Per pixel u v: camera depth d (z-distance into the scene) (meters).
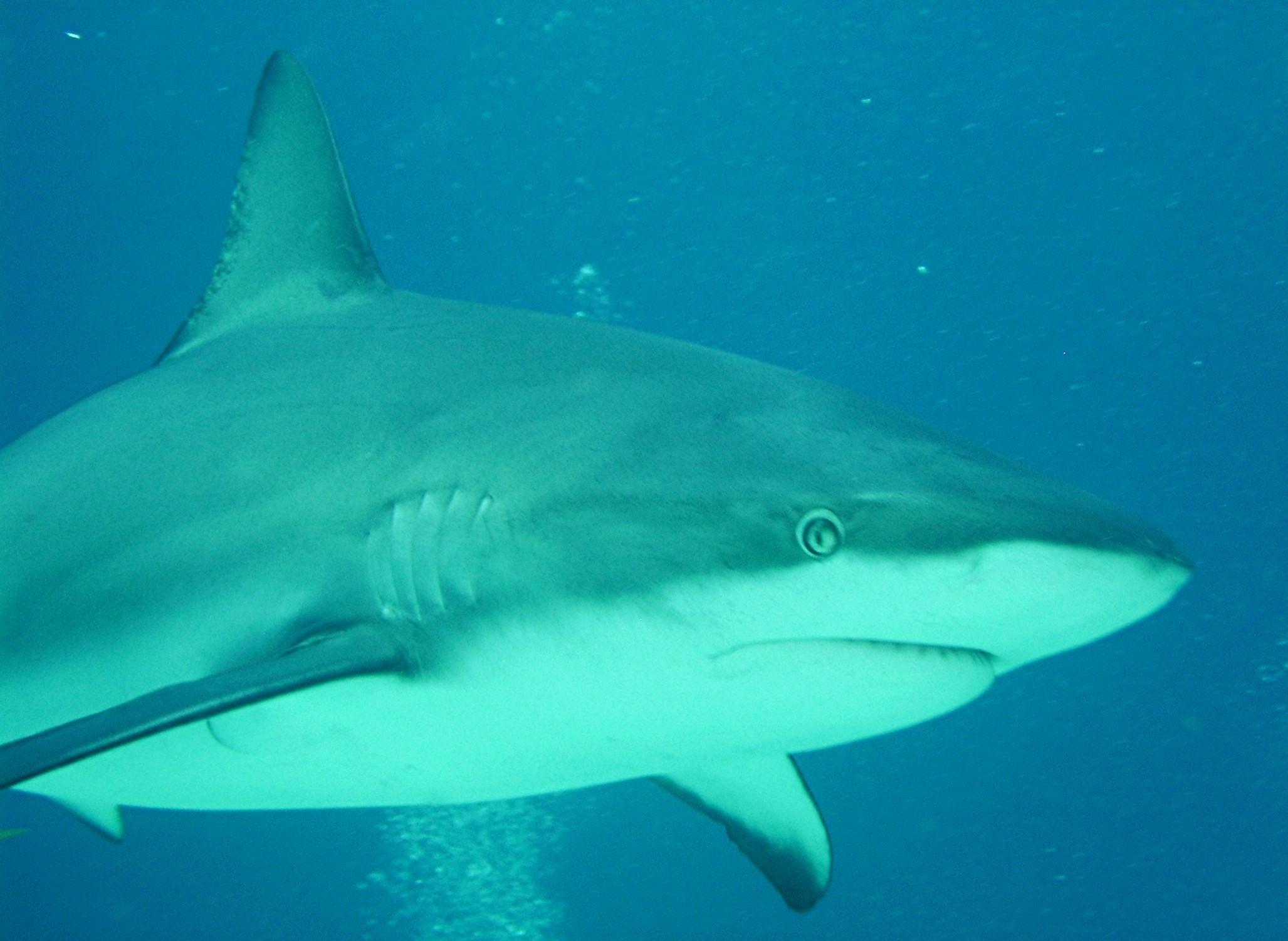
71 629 2.10
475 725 1.90
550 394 1.95
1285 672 13.44
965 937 11.97
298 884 11.38
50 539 2.16
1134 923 12.21
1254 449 15.71
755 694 1.74
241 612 1.94
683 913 11.47
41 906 11.23
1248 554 14.66
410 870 11.45
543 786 2.11
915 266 16.89
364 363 2.15
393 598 1.84
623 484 1.75
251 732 1.95
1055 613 1.55
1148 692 12.88
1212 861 12.45
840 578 1.59
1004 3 15.60
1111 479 16.44
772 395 1.93
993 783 12.41
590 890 11.41
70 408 2.43
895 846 12.16
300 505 1.95
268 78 2.46
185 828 11.41
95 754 1.51
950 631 1.60
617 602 1.71
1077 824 12.46
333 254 2.46
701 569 1.66
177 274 15.33
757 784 2.47
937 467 1.69
